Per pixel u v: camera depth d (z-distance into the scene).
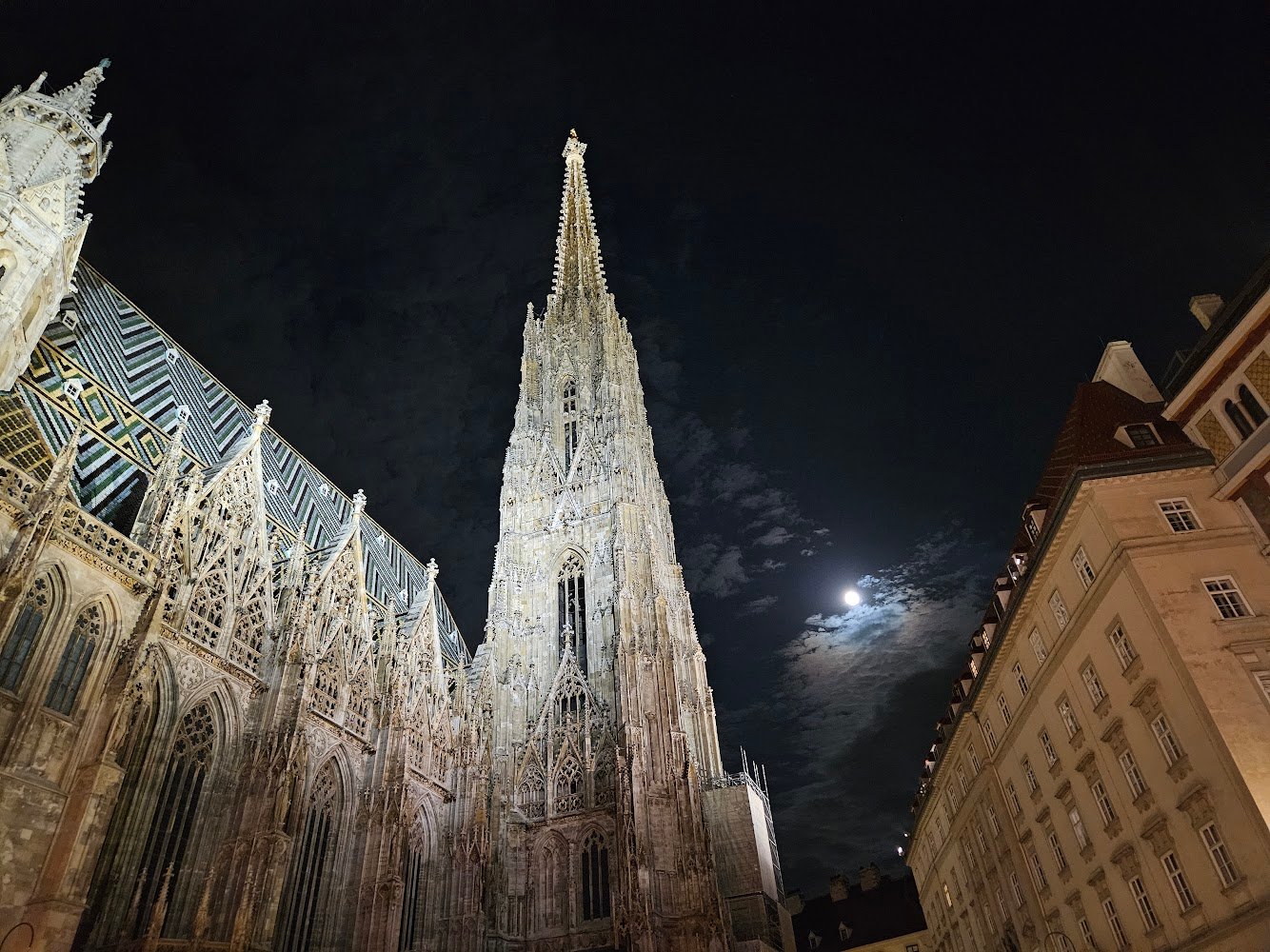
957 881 73.12
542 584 92.06
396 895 57.59
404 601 82.81
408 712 69.00
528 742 80.44
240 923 44.22
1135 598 38.22
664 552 102.00
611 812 73.38
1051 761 48.66
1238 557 37.91
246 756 51.03
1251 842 31.98
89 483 48.97
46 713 38.56
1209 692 34.31
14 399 47.91
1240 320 38.12
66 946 35.34
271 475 72.12
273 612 57.78
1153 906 39.03
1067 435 48.28
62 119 49.16
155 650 46.69
